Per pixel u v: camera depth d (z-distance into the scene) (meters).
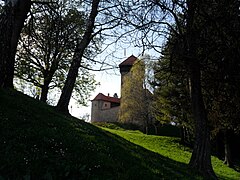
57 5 19.69
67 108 15.94
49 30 22.16
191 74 16.56
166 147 34.28
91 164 7.43
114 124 67.75
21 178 5.59
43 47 26.80
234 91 18.05
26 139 7.81
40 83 31.03
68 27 22.25
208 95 20.48
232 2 14.88
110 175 7.25
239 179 23.92
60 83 32.06
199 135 15.73
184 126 36.09
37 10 19.58
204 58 16.06
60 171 6.43
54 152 7.50
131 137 35.66
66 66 29.58
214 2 15.15
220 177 22.00
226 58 15.52
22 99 12.67
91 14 17.31
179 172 12.16
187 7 15.59
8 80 14.09
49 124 10.30
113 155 9.26
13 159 6.25
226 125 24.80
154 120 58.25
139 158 10.45
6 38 11.22
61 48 24.81
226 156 31.98
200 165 15.12
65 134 9.45
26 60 28.22
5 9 11.17
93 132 12.38
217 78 16.98
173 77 25.11
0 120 8.73
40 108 12.65
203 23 15.40
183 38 15.69
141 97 57.59
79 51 16.88
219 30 14.88
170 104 34.12
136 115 58.88
